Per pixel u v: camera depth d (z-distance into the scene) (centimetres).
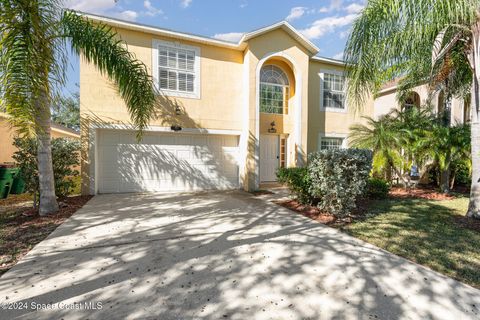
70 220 556
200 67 984
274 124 1124
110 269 330
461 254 385
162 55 928
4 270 326
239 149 1083
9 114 424
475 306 257
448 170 922
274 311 248
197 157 1018
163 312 245
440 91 830
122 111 881
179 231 488
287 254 381
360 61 557
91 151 849
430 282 303
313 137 1206
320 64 1215
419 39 500
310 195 692
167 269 331
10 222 536
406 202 767
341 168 578
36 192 637
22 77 419
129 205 716
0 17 409
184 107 964
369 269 335
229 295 274
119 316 239
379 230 498
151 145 949
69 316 238
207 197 852
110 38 599
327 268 337
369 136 955
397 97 956
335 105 1262
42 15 474
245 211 655
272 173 1162
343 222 554
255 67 1005
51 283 295
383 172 984
